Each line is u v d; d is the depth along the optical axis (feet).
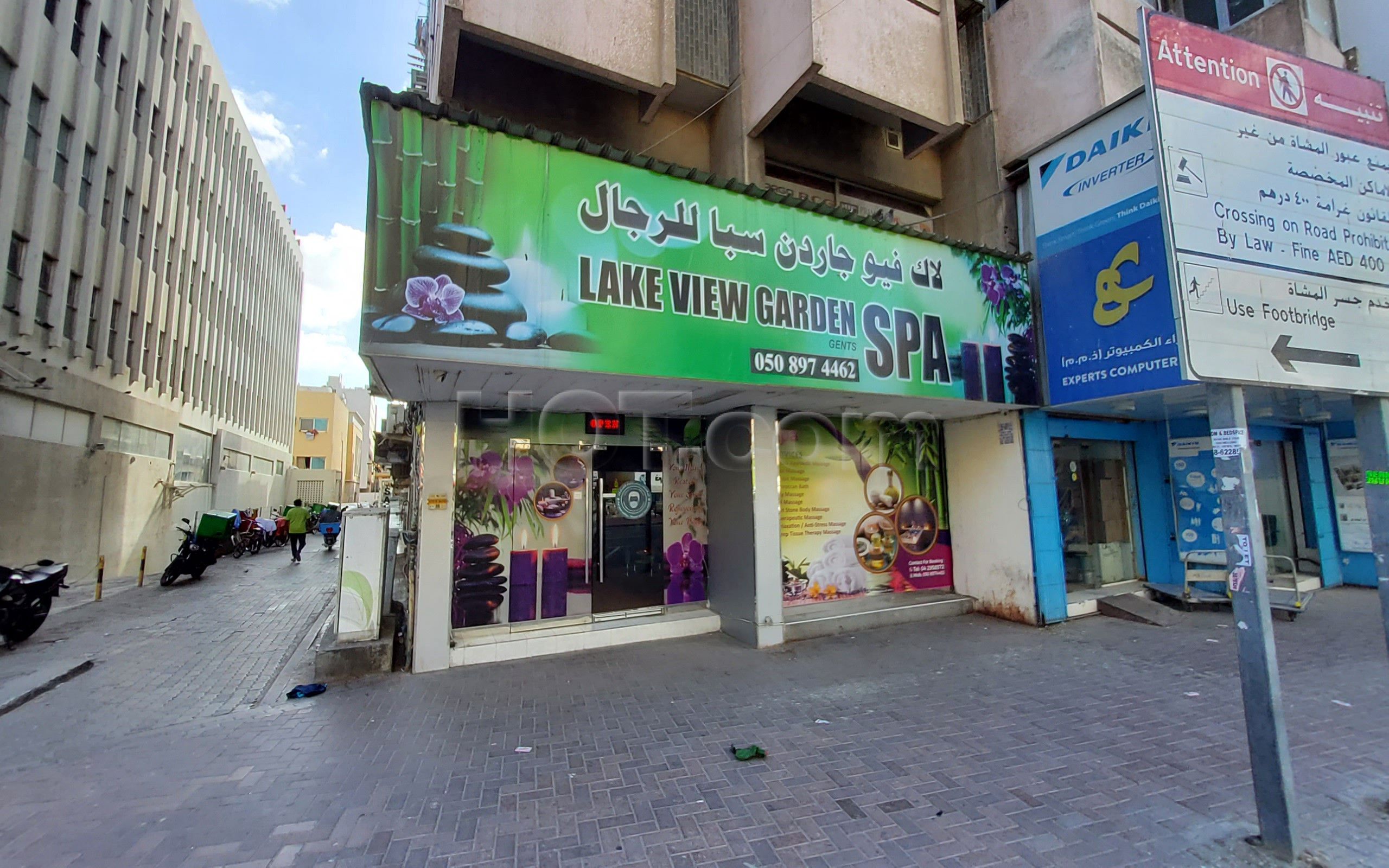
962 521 27.12
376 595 18.89
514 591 21.16
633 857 9.25
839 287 19.04
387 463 48.93
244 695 17.13
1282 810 8.96
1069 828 9.82
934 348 20.83
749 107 23.47
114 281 49.70
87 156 46.11
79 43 44.32
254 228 97.09
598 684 17.22
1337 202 11.79
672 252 16.33
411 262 13.38
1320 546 30.37
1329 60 29.78
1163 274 19.34
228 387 84.43
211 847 9.57
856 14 22.59
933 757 12.48
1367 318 11.64
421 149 13.73
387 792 11.28
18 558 37.93
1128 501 29.32
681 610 23.56
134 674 19.47
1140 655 19.75
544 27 19.69
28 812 10.73
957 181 29.43
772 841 9.58
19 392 38.19
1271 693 9.23
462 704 15.71
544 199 14.84
